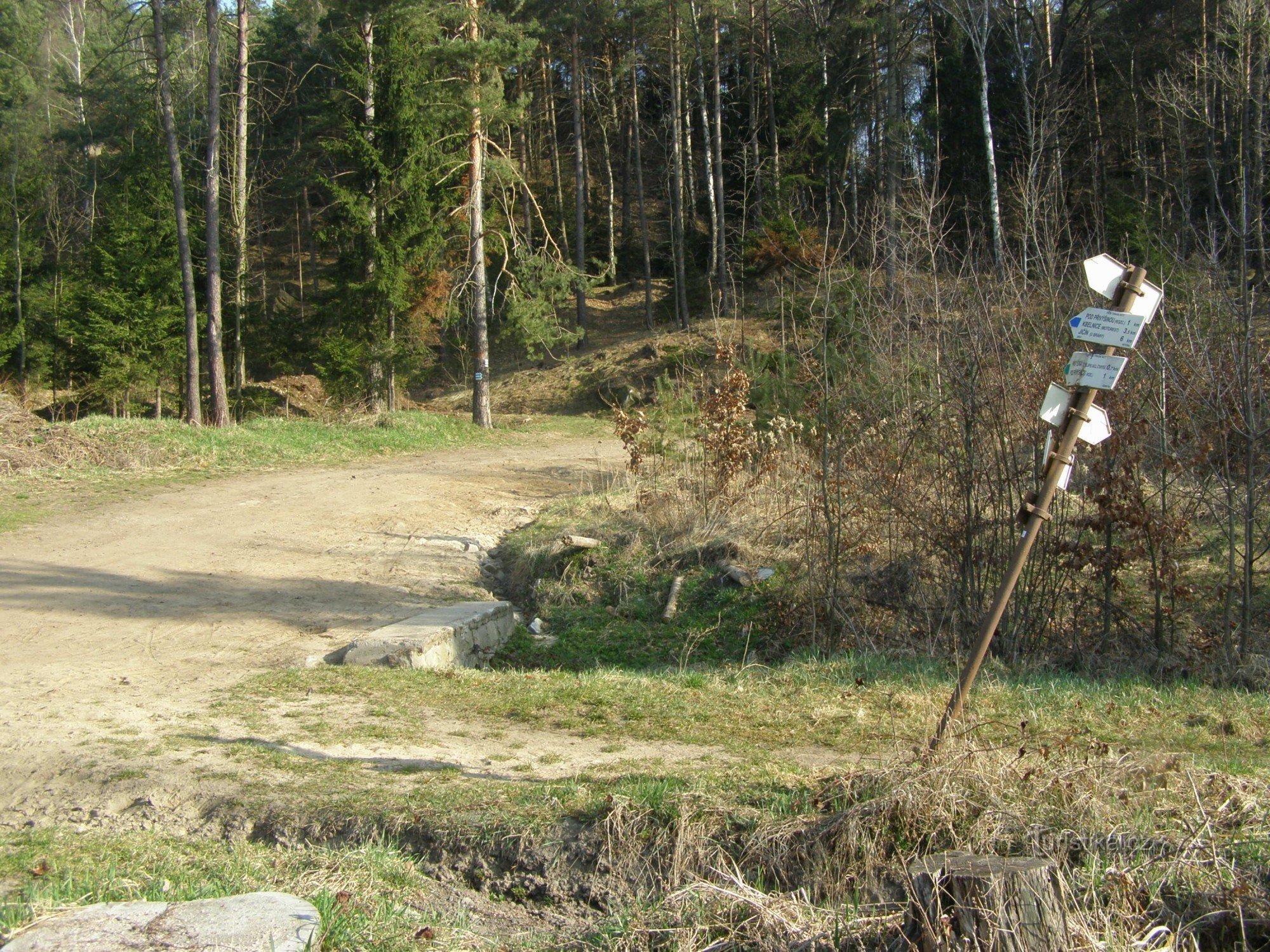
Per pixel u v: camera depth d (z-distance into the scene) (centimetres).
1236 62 1998
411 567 1377
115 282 2945
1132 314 513
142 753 661
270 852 523
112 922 384
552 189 4878
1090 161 2806
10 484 1716
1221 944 418
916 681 905
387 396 3067
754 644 1173
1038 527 539
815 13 3797
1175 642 1066
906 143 2984
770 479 1489
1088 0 3083
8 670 880
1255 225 1228
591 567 1356
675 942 431
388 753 679
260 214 4612
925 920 376
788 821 509
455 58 2580
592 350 4122
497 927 470
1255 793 529
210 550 1397
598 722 763
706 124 4081
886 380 1173
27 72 4091
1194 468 1049
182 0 2683
